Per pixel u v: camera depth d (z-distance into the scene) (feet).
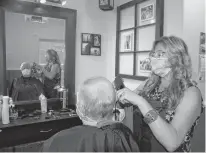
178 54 2.66
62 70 6.75
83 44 7.24
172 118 2.52
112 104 2.44
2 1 5.60
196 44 5.39
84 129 2.36
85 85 2.43
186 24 5.32
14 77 5.94
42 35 6.31
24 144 5.14
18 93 6.02
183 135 2.30
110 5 6.91
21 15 5.92
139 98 2.51
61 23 6.62
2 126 4.95
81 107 2.44
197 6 5.49
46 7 6.29
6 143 5.02
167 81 2.88
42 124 5.49
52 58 6.53
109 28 7.80
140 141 2.95
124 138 2.44
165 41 2.76
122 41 7.49
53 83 6.61
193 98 2.41
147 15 6.43
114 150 2.32
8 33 5.75
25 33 6.02
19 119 5.51
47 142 2.42
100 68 7.72
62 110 6.44
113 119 2.67
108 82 2.49
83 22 7.21
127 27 7.29
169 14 5.72
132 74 7.06
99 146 2.27
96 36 7.51
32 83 6.23
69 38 6.79
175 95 2.62
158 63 2.81
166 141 2.20
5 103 5.14
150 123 2.32
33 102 6.28
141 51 6.55
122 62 7.55
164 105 2.81
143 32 6.62
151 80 3.31
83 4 7.14
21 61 6.01
